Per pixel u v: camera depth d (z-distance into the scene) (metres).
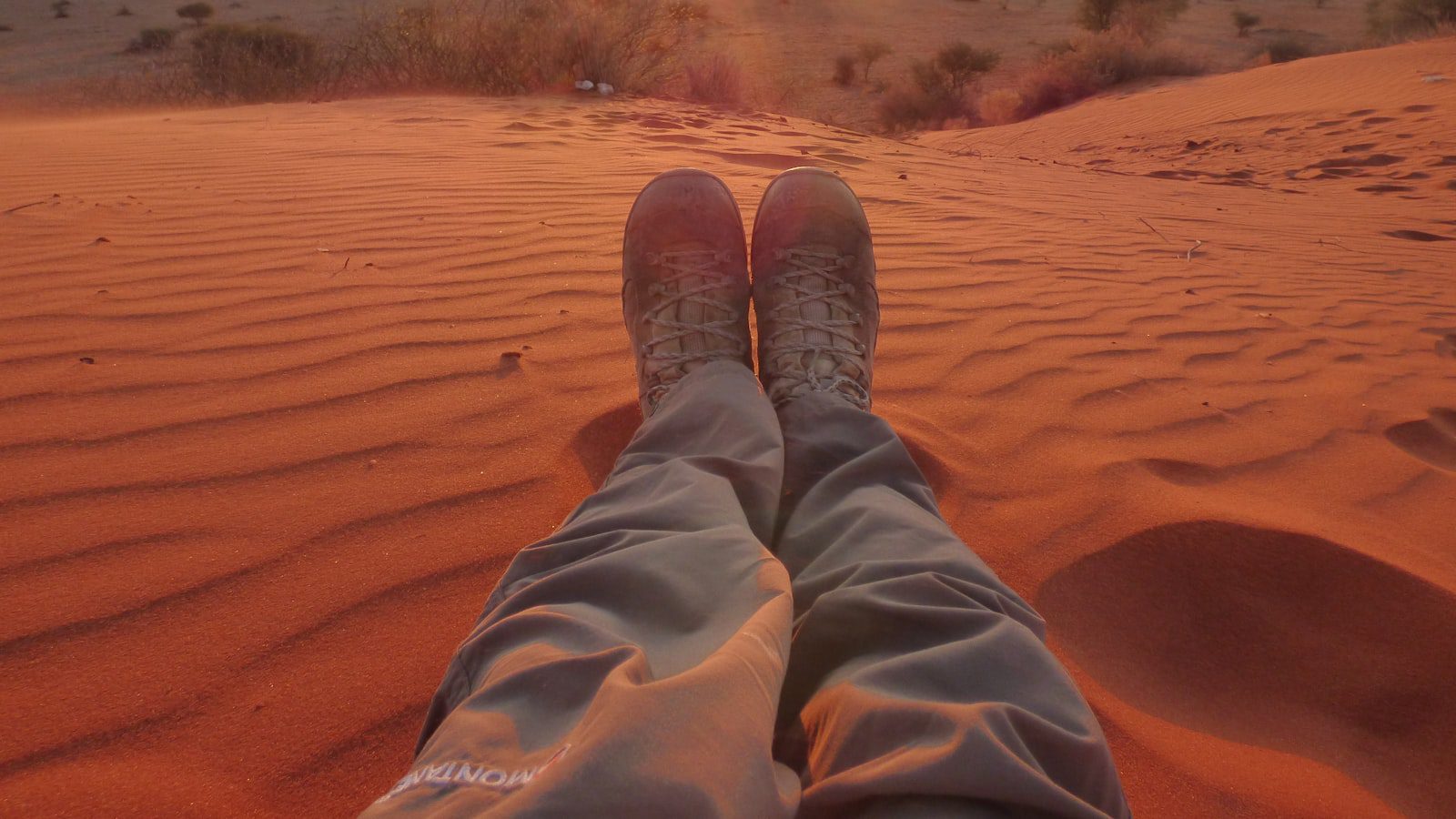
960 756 0.78
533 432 1.95
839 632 1.06
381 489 1.70
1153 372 2.53
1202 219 5.12
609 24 8.91
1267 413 2.33
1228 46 32.78
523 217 3.46
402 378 2.12
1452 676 1.48
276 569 1.46
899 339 2.59
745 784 0.73
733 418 1.51
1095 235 4.23
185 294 2.52
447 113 6.62
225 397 1.98
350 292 2.60
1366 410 2.38
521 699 0.85
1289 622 1.62
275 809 1.08
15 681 1.21
